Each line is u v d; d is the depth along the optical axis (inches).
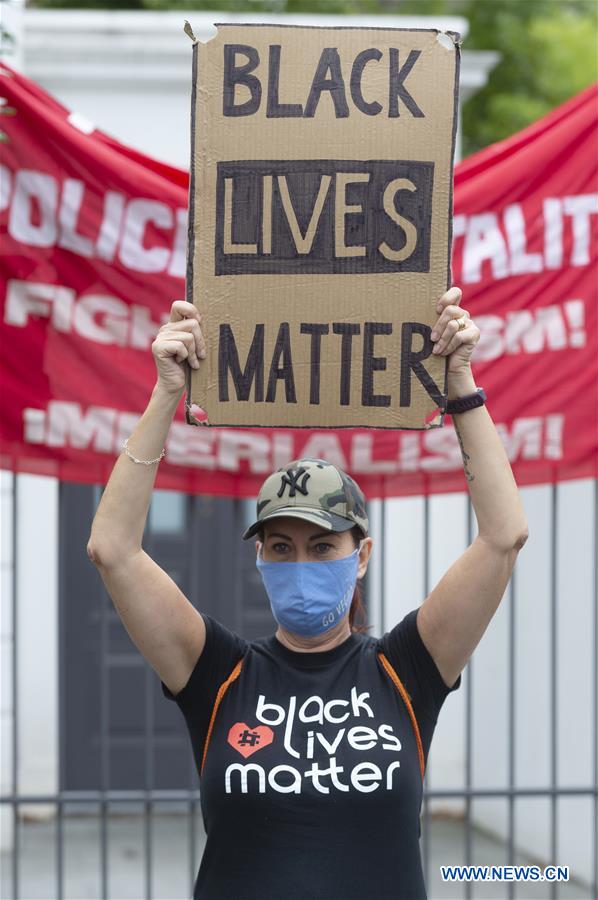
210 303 135.6
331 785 129.6
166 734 374.0
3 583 334.0
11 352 210.7
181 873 322.0
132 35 352.8
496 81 677.3
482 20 677.3
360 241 135.6
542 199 216.8
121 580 133.0
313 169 135.8
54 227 210.5
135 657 374.0
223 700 136.7
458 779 368.8
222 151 136.1
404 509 364.8
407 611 364.5
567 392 218.7
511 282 217.5
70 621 369.7
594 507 285.4
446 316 133.3
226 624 379.9
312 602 136.7
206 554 380.8
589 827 312.8
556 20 677.9
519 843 344.8
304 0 599.8
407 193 135.6
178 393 133.0
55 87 359.9
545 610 333.7
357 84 136.4
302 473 139.5
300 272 135.8
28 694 356.8
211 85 136.5
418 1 676.7
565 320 218.1
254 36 136.5
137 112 363.9
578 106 217.8
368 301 135.6
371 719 133.8
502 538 133.3
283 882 127.2
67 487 365.7
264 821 129.3
